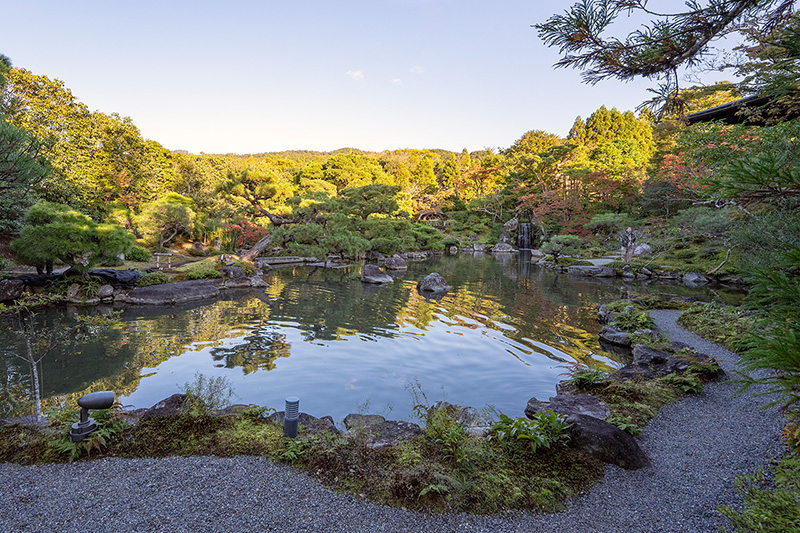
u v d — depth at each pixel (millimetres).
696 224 22891
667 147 34344
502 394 8898
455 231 67562
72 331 13562
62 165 27891
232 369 10227
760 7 3047
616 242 44875
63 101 29984
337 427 7180
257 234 38688
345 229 31344
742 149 7227
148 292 18484
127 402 8258
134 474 5043
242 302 18984
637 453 5566
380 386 9234
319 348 12086
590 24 3189
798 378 2090
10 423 6281
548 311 17875
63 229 17031
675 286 25109
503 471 5160
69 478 4945
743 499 4457
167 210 32500
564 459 5469
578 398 7879
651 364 9883
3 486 4770
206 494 4656
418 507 4535
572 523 4352
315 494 4727
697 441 6168
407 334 13844
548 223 54031
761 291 2365
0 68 15734
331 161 73062
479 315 17016
